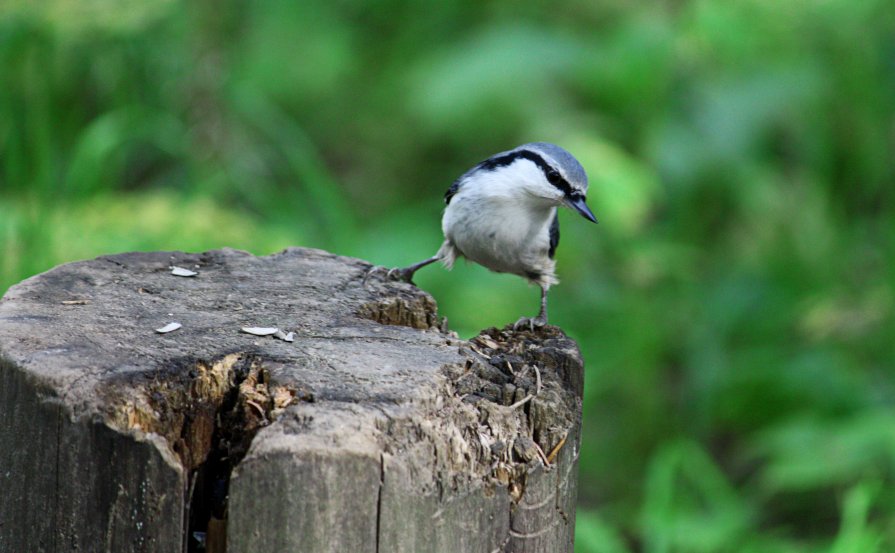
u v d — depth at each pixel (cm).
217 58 1102
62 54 1039
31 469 438
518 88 1225
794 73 1191
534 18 1356
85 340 475
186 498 422
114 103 1100
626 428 1104
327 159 1420
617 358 1100
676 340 1155
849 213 1238
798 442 948
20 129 1013
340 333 505
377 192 1377
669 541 880
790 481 938
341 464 396
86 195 1006
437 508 422
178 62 1095
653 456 1083
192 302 541
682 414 1101
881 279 1135
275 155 1242
